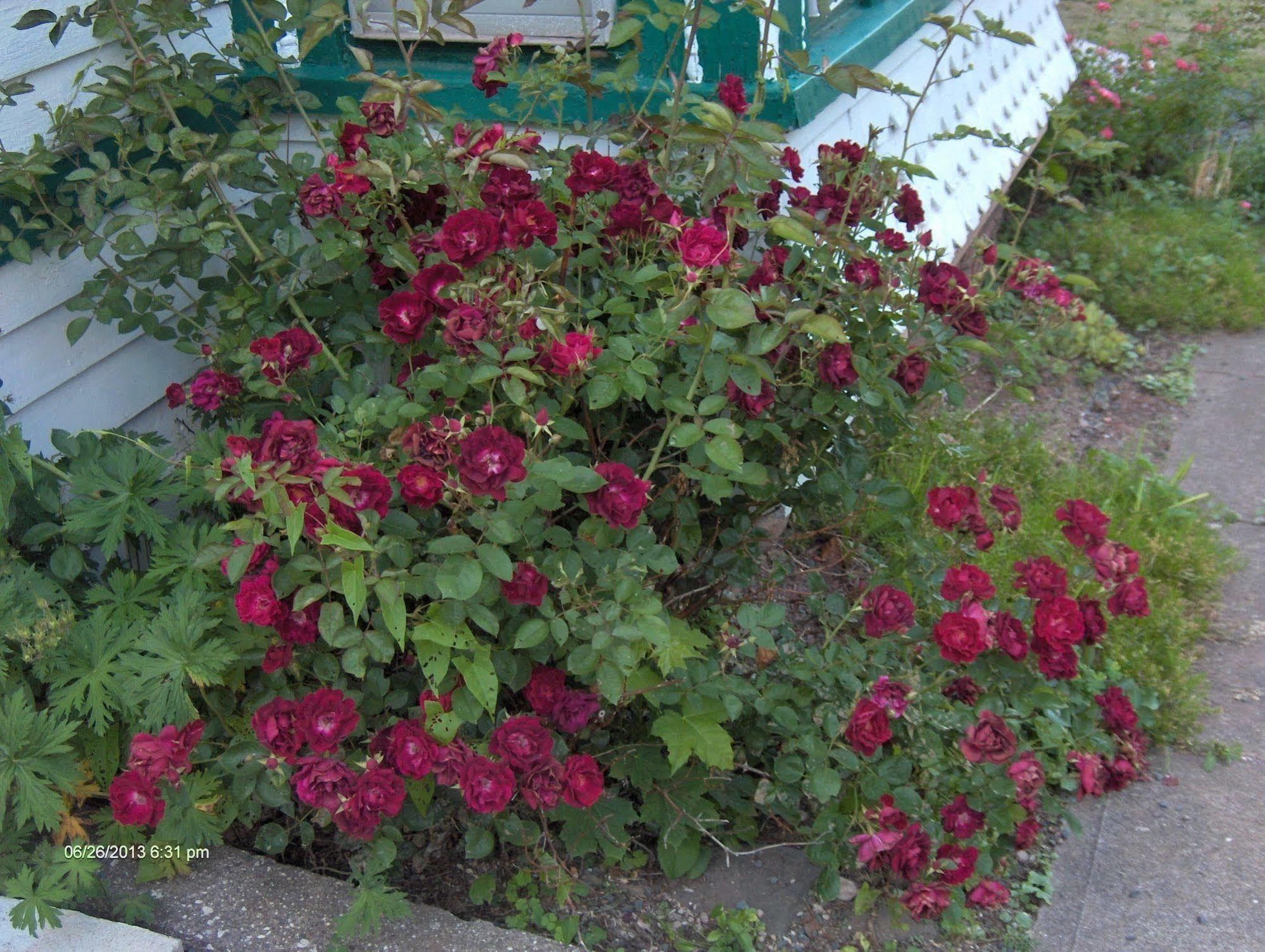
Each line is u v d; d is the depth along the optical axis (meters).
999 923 2.48
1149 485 3.96
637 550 2.33
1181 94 6.71
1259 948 2.38
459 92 3.54
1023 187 6.37
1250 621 3.45
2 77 2.83
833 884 2.37
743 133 2.24
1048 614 2.36
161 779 2.18
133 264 2.89
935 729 2.55
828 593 3.25
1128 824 2.74
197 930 2.20
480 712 2.20
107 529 2.52
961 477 3.87
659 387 2.52
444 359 2.30
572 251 2.73
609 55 3.47
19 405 2.96
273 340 2.54
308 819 2.54
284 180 3.08
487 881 2.44
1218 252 5.73
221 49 3.10
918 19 4.30
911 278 2.85
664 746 2.55
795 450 2.71
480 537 2.31
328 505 1.97
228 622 2.41
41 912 2.07
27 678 2.43
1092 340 5.04
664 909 2.49
